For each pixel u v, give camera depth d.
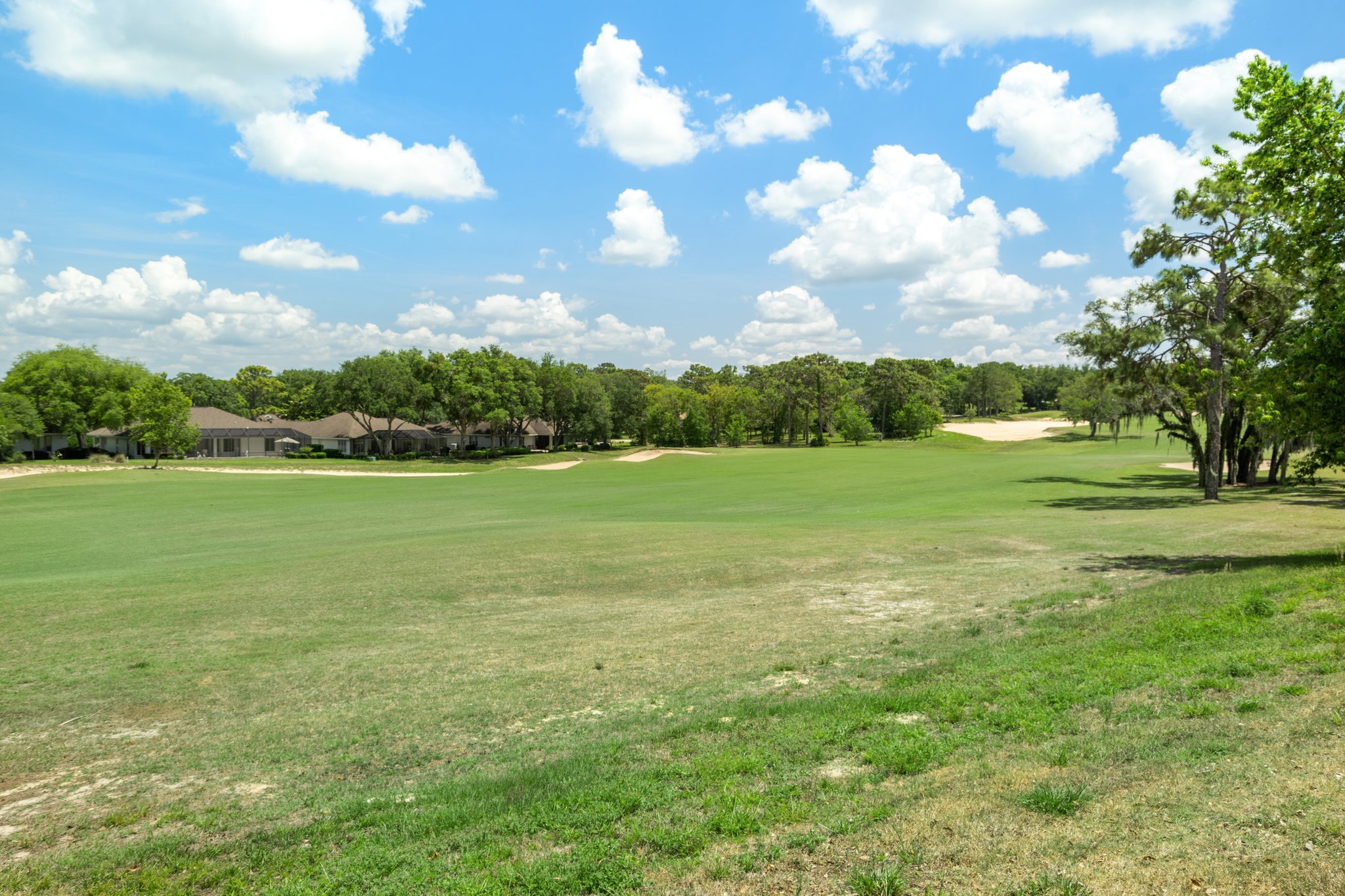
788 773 6.02
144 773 7.27
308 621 13.65
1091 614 10.99
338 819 6.01
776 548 20.25
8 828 6.14
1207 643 8.55
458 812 5.80
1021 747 6.04
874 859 4.36
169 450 75.31
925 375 144.38
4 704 9.35
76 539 27.11
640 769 6.44
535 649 11.37
